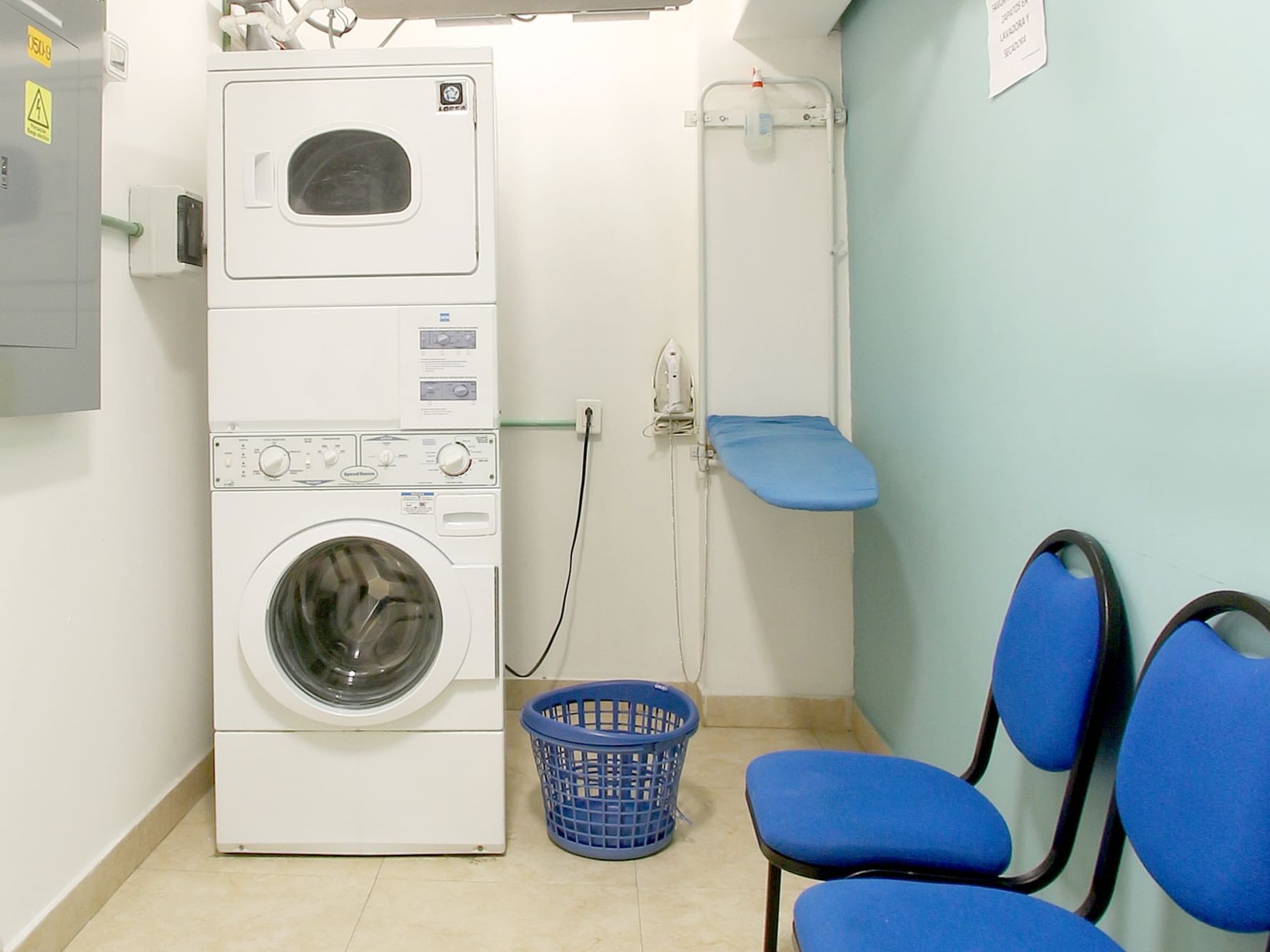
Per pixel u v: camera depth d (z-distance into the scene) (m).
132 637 1.98
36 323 1.49
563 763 2.06
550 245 2.87
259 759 2.03
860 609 2.73
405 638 2.13
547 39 2.84
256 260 1.98
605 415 2.89
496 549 2.01
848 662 2.83
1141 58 1.19
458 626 1.99
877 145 2.41
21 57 1.43
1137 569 1.22
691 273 2.87
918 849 1.27
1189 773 0.98
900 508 2.28
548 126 2.85
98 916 1.80
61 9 1.54
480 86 1.97
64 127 1.56
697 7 2.72
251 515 2.01
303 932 1.76
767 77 2.71
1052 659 1.32
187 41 2.23
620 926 1.79
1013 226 1.59
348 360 1.99
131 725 1.98
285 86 1.97
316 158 2.01
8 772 1.56
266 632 1.98
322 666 2.09
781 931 1.77
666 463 2.89
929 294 2.03
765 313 2.75
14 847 1.57
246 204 1.98
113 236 1.90
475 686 2.03
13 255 1.43
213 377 1.99
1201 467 1.08
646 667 2.92
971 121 1.77
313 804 2.03
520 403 2.89
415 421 1.99
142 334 2.02
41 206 1.49
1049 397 1.47
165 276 2.02
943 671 1.98
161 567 2.11
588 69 2.85
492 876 1.97
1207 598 1.03
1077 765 1.24
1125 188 1.23
